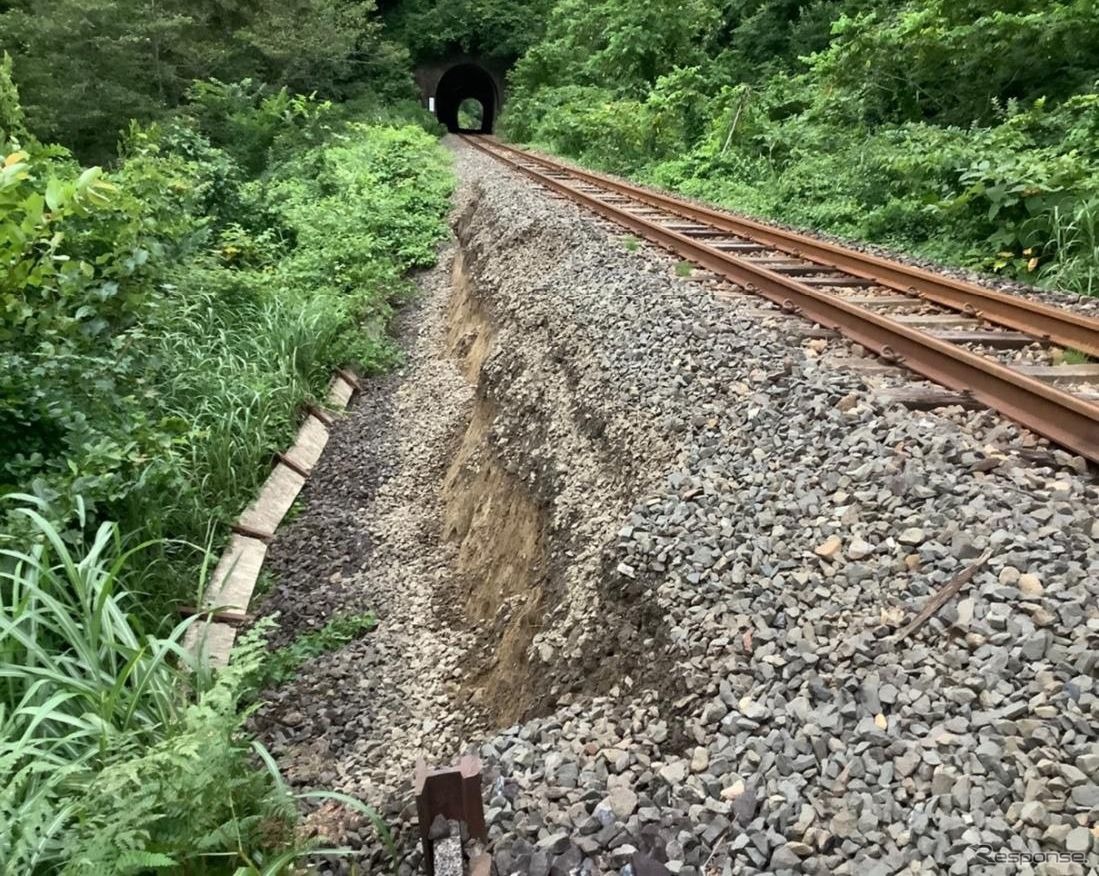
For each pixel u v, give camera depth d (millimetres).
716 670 3271
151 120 18422
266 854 2861
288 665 5555
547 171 18703
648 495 4539
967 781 2547
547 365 7004
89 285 6160
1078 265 8516
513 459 6641
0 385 4648
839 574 3561
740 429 4754
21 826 2369
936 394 4859
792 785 2676
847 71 16188
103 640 3619
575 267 8336
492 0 40812
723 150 17500
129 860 2193
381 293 12109
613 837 2629
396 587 6660
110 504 4988
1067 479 3895
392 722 5148
